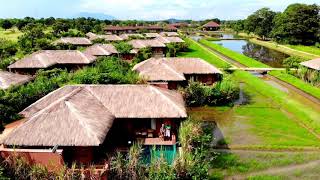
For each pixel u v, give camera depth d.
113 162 22.23
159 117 28.06
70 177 20.42
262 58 95.75
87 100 27.80
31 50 78.56
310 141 32.56
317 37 128.25
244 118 39.66
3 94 33.62
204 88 44.44
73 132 22.64
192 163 22.50
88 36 115.62
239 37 171.62
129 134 30.02
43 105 29.06
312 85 56.00
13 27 154.12
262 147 30.88
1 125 26.56
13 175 20.61
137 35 119.69
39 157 21.42
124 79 39.25
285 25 129.38
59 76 43.25
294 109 41.78
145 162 24.89
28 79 43.19
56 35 112.69
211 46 116.94
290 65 67.81
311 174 25.88
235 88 46.34
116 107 28.56
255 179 24.89
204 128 36.09
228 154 29.47
